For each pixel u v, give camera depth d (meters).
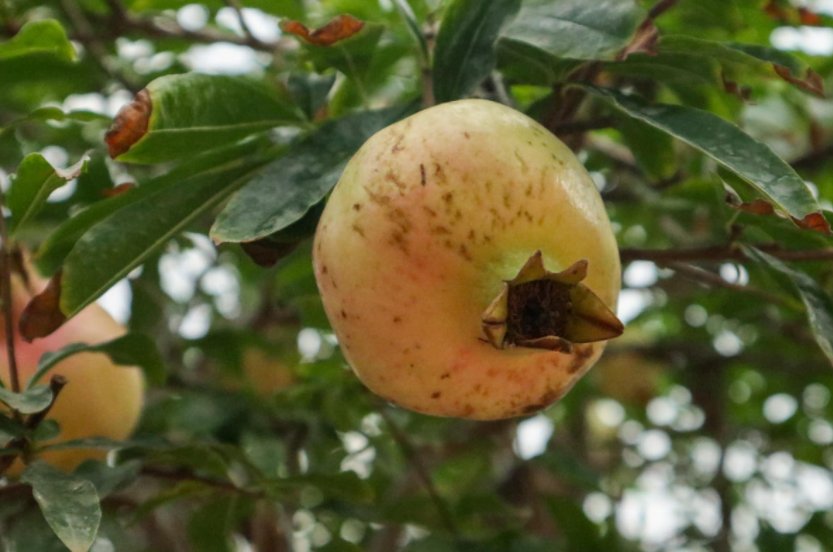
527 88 0.80
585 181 0.54
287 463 0.86
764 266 0.65
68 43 0.67
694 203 0.78
